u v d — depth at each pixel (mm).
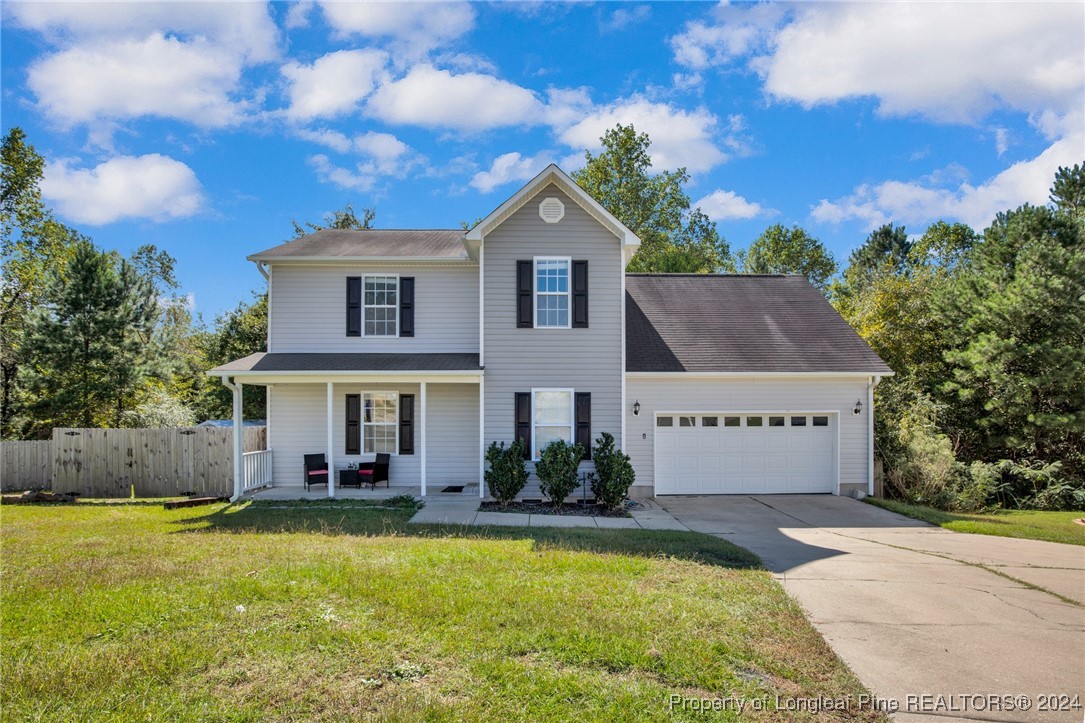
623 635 5250
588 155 35219
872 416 15336
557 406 14156
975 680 4711
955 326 20594
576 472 13062
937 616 6180
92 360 21469
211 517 11320
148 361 23281
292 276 15438
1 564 7461
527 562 7691
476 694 4219
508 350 14125
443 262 15367
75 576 6816
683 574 7340
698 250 37531
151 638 5074
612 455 13039
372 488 14977
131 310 22344
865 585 7277
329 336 15383
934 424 17281
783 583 7305
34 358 21172
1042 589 7273
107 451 14828
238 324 29875
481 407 14031
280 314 15367
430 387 15602
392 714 3904
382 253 15430
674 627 5484
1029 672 4875
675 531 10516
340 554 7965
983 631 5777
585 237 14297
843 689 4480
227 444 14727
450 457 15531
